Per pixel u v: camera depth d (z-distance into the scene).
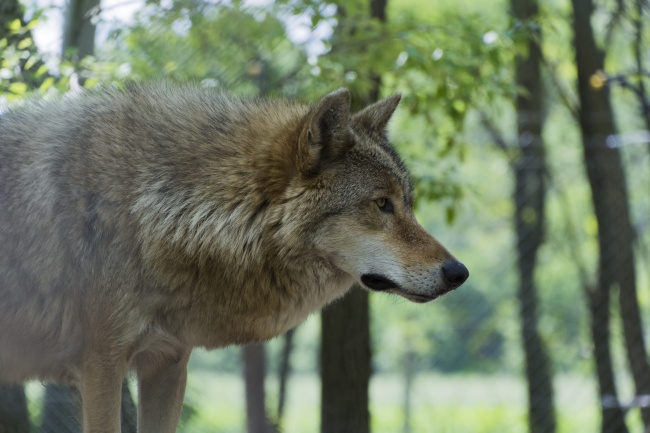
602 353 15.38
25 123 6.60
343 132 6.32
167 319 6.27
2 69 8.91
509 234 24.56
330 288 6.71
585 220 20.95
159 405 6.82
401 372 25.98
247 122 6.65
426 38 11.36
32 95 7.51
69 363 6.37
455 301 25.12
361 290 10.70
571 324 22.55
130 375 6.95
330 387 10.75
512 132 20.06
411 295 6.44
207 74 12.91
